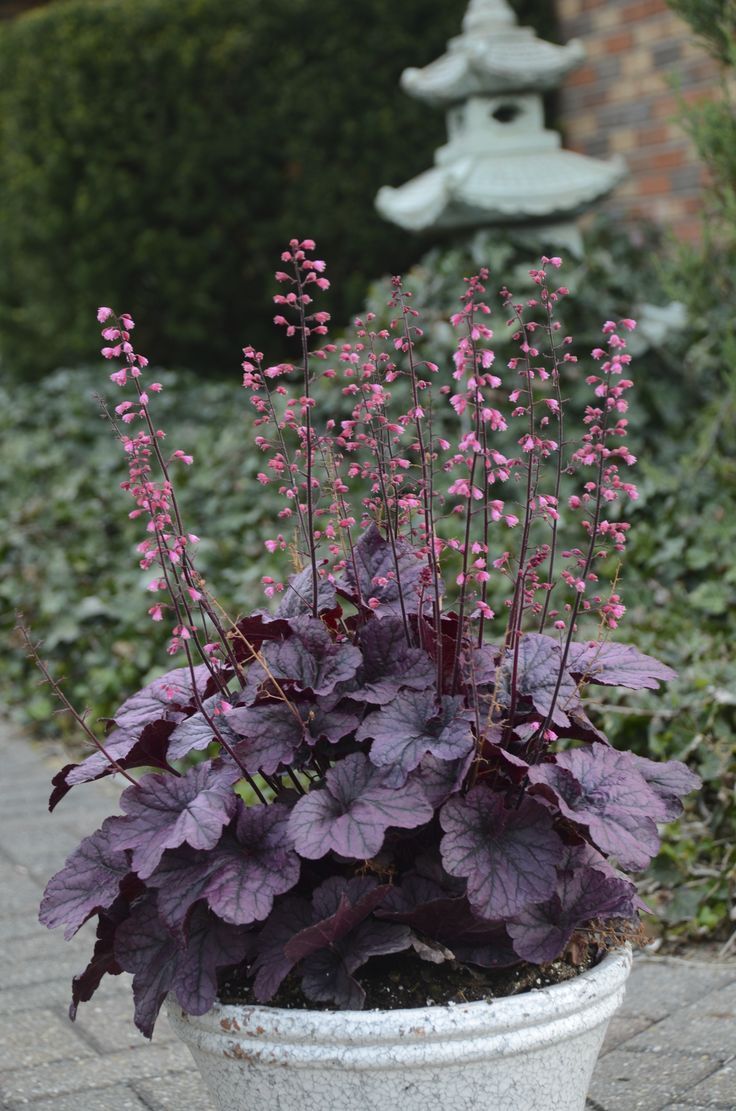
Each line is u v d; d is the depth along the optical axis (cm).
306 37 765
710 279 504
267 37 763
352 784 186
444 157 609
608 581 434
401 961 192
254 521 572
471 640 199
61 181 780
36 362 877
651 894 327
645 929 305
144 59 759
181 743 199
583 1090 192
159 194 778
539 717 204
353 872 198
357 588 212
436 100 601
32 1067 269
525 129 590
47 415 767
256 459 600
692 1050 258
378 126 768
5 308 866
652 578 443
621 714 353
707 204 524
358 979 189
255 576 509
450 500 488
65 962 321
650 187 703
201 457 642
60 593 554
